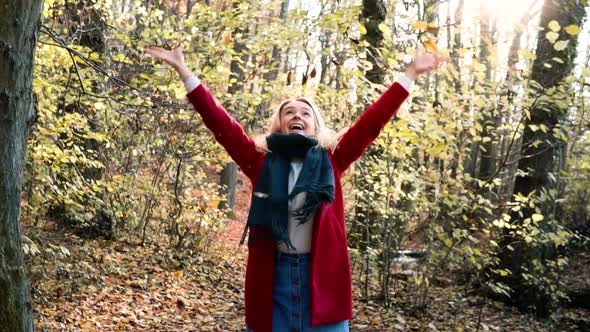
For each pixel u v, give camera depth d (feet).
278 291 7.66
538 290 27.78
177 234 32.09
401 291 27.14
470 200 21.91
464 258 24.21
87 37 23.40
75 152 19.89
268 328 7.57
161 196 31.01
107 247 28.40
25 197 23.80
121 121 26.66
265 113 28.96
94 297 21.56
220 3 27.61
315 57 24.14
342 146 8.23
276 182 7.67
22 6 7.29
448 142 20.39
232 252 37.09
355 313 23.99
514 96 20.13
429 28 11.80
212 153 30.09
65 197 19.48
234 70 28.45
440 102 20.71
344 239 7.97
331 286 7.68
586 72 18.48
